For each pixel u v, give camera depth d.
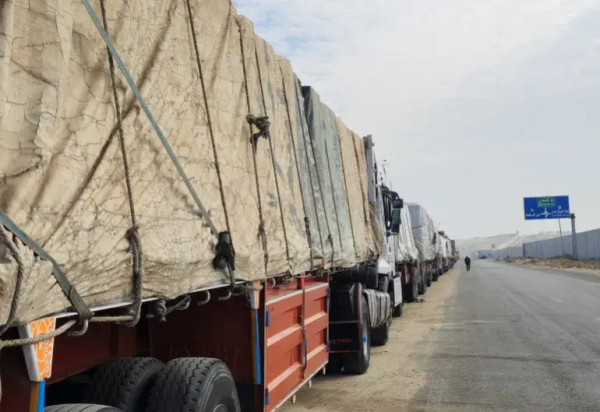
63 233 2.12
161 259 2.74
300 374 5.68
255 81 4.53
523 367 8.72
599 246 66.88
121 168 2.60
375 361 9.49
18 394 2.01
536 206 70.75
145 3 3.01
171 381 3.39
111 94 2.60
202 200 3.36
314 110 6.69
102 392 3.35
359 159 9.57
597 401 6.72
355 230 8.41
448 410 6.44
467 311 17.28
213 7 3.84
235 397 3.85
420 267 24.64
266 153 4.66
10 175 2.00
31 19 2.17
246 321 4.16
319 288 6.61
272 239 4.47
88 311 2.20
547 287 28.70
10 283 1.75
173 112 3.16
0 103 1.96
